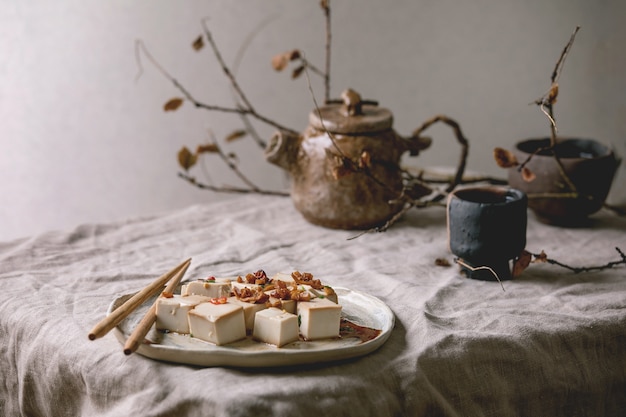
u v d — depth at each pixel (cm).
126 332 69
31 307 76
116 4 138
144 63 141
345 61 144
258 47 143
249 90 145
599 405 75
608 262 89
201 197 150
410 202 95
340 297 77
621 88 136
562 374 73
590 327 75
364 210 95
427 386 66
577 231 98
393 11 142
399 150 97
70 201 148
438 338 70
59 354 70
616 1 133
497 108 145
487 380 70
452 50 143
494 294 81
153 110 144
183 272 79
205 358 64
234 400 60
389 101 147
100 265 87
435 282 84
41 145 144
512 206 82
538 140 102
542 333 73
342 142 94
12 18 138
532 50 141
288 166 97
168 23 140
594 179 95
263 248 91
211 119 146
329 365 66
